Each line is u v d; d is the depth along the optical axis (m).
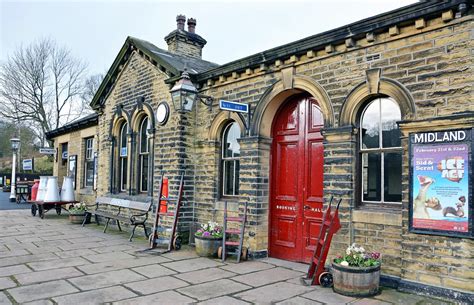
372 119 6.24
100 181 12.59
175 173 9.05
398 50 5.72
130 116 11.04
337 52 6.44
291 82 7.14
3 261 7.09
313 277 5.79
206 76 8.81
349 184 6.20
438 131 5.19
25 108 32.06
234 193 8.63
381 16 5.69
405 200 5.47
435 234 5.11
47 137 19.36
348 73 6.32
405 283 5.36
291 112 7.78
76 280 5.88
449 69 5.19
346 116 6.30
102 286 5.59
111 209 11.91
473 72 4.98
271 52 7.30
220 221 8.52
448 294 4.95
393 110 6.03
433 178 5.18
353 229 6.15
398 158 5.91
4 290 5.35
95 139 14.42
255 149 7.75
